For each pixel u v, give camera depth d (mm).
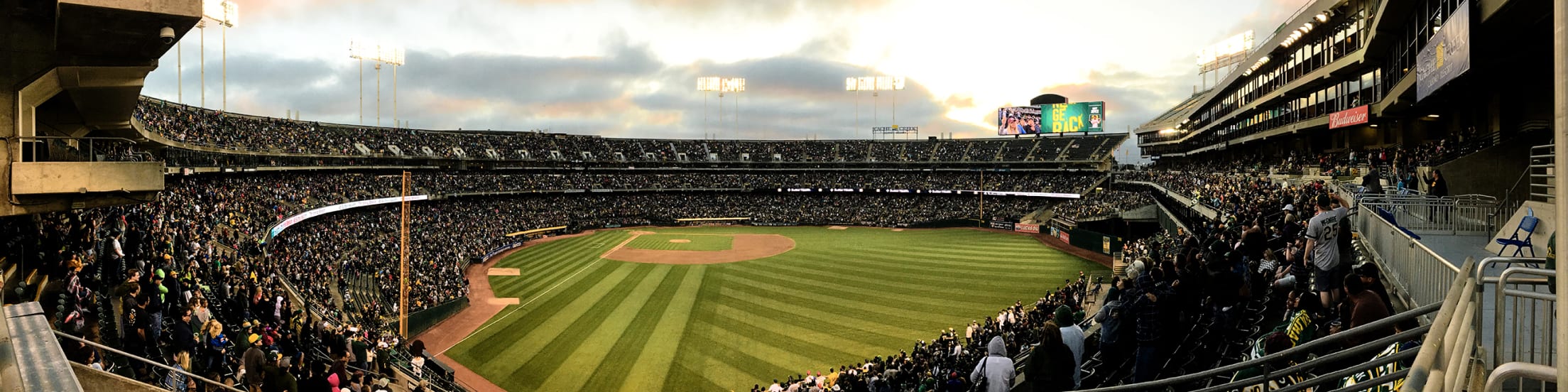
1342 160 33438
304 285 28422
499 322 30844
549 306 34000
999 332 22750
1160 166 95375
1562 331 3098
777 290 37688
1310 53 37719
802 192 93125
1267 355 6000
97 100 16328
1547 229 10273
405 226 32719
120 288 12922
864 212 84062
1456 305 3910
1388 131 35719
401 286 29484
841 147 100625
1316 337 7793
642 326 29578
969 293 36156
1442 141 26406
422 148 73625
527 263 48844
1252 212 20734
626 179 91250
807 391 18297
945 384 15703
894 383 18312
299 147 55094
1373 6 29031
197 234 26109
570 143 92250
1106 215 59594
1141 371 8461
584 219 78000
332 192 51625
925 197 88500
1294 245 11234
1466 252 11523
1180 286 10016
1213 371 6184
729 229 76562
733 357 25125
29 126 12148
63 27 11000
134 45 12125
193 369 12133
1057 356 7305
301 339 18125
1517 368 3223
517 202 78438
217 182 41375
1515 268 4195
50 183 11914
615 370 23844
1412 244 9008
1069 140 90000
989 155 92500
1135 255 35000
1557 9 3062
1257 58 45156
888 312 31859
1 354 3510
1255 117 49938
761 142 102562
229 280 19875
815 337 27641
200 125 43188
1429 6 21609
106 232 20578
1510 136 21359
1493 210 14414
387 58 73375
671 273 43812
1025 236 62750
